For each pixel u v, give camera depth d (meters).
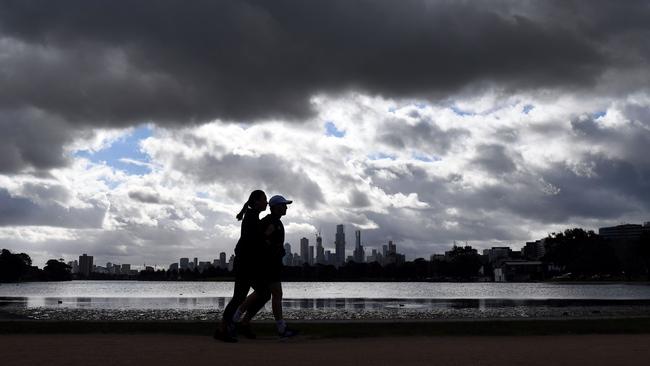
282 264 11.02
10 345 8.60
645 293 88.12
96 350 8.02
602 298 61.34
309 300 54.78
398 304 44.34
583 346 9.25
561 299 58.03
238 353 7.94
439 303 46.78
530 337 11.72
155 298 59.34
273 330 13.64
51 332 12.48
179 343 9.38
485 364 6.96
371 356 7.74
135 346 8.65
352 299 58.34
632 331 13.55
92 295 75.62
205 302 47.25
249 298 10.90
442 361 7.23
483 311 33.22
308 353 8.06
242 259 10.71
